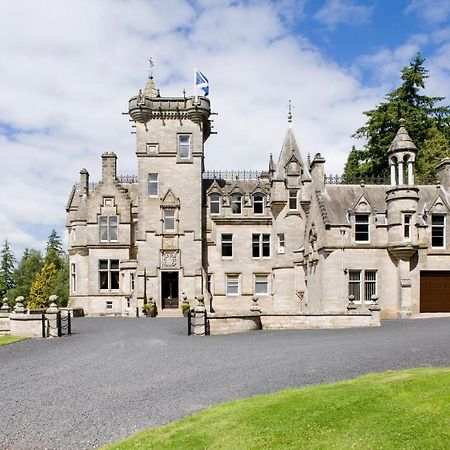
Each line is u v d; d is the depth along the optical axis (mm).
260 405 11523
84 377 16391
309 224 41188
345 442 9219
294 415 10625
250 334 27062
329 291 36031
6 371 18141
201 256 48438
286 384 14016
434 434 9180
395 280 36469
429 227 37469
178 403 12844
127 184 55656
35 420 12000
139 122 48688
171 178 48625
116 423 11547
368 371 14906
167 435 10344
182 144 49156
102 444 10367
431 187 40156
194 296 47875
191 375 15945
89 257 50938
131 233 51562
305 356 18109
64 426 11500
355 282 36406
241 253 50531
